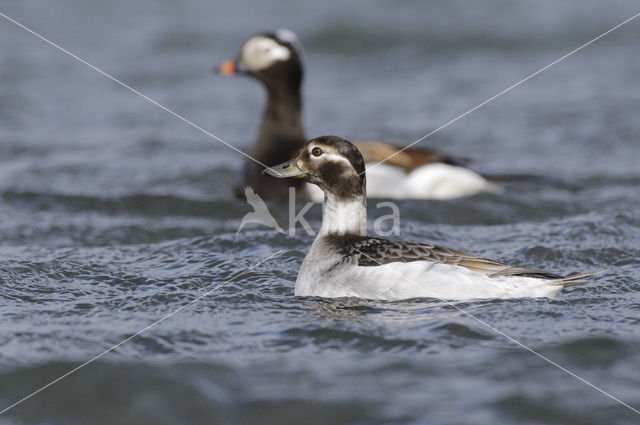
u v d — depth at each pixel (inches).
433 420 292.5
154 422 299.9
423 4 1282.0
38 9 1312.7
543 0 1306.6
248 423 295.9
